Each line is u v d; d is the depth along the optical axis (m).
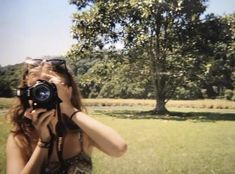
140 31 33.03
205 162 10.61
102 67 36.31
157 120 24.16
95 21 33.72
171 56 34.53
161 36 34.16
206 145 13.59
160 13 32.28
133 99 39.31
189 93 38.06
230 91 36.41
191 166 10.15
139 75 36.00
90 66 36.69
